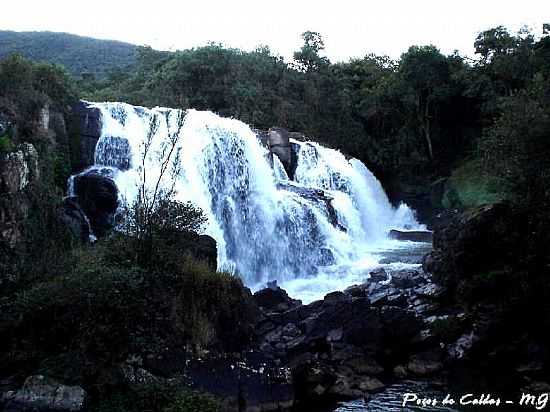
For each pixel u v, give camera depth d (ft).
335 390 51.42
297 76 181.16
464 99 165.89
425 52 161.07
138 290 45.88
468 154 159.94
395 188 159.84
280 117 160.56
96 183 77.41
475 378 56.13
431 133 167.32
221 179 99.86
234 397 45.65
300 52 191.93
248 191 104.06
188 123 99.19
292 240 98.58
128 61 278.26
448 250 73.72
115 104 95.55
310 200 107.14
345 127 168.25
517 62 150.00
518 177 75.10
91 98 138.51
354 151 165.68
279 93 172.14
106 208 76.79
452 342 62.90
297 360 52.85
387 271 87.10
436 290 71.31
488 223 71.41
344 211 116.67
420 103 165.58
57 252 56.18
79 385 40.57
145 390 41.09
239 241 96.58
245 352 54.34
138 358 44.73
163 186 85.92
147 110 100.89
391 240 129.08
